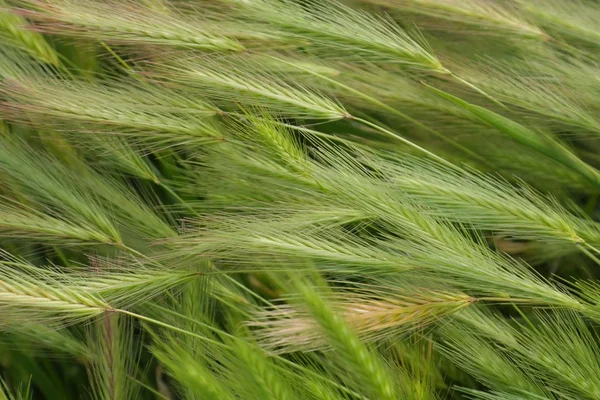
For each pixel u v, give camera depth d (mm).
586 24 716
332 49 696
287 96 678
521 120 712
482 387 706
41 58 711
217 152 680
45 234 678
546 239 663
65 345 693
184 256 662
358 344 571
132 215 702
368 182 648
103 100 674
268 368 577
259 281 729
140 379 734
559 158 689
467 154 738
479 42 736
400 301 635
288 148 655
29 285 634
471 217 654
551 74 708
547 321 694
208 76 673
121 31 672
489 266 637
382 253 639
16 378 723
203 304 694
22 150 700
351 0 735
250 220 652
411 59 688
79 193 695
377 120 762
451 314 649
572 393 646
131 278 655
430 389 655
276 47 694
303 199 661
